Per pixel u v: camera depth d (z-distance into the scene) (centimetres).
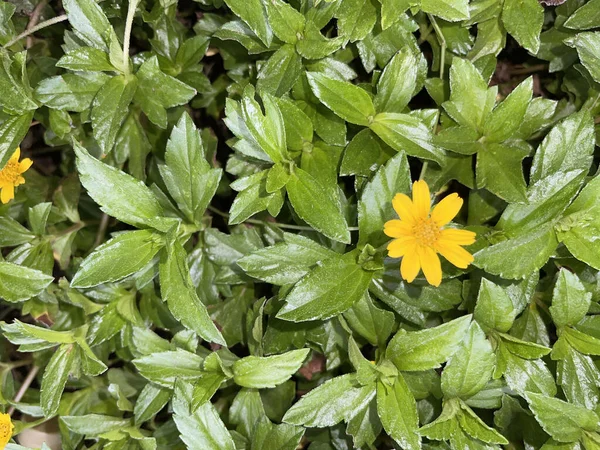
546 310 26
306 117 26
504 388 25
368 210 24
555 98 31
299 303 23
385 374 23
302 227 28
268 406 29
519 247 23
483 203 27
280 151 24
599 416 24
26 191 33
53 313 32
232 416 27
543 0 28
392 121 25
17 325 26
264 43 26
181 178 26
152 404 26
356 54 29
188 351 26
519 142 27
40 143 35
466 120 25
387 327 25
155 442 26
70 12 26
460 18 25
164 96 27
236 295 30
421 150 25
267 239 29
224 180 31
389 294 26
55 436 32
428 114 26
